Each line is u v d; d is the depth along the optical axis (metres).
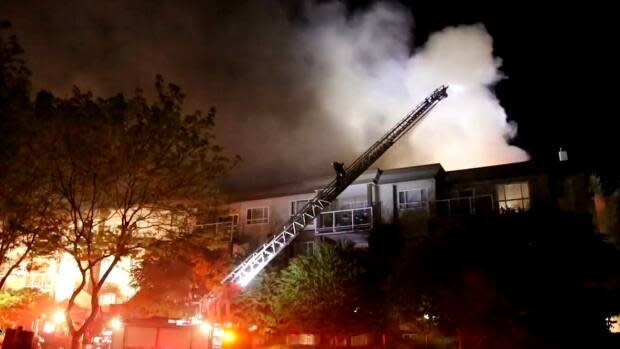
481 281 21.75
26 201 17.48
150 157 18.52
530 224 22.66
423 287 23.14
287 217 36.97
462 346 22.72
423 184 33.59
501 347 22.59
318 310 25.48
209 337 18.67
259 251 27.55
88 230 19.45
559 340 21.61
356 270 26.92
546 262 21.39
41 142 16.86
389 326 27.36
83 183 18.45
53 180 17.88
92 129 17.53
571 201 30.75
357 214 34.38
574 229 22.52
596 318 21.88
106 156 17.97
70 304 17.91
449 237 23.58
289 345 27.55
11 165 16.12
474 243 22.67
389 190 34.34
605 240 27.20
